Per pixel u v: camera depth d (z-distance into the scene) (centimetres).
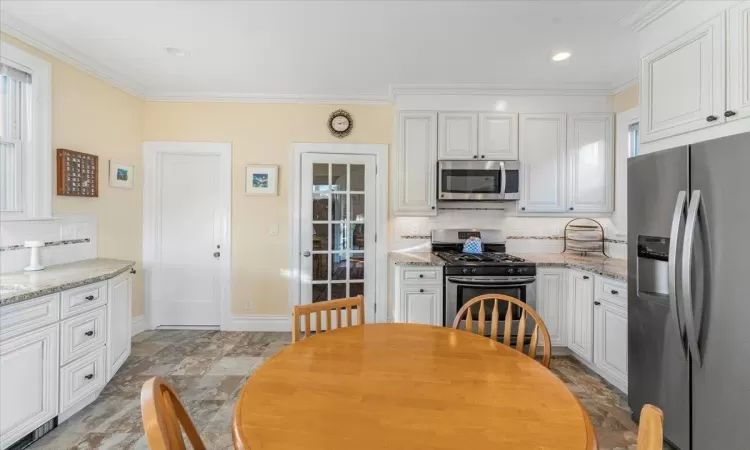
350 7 199
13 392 168
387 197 354
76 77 268
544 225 353
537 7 197
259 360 281
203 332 345
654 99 192
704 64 163
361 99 347
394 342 138
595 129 322
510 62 268
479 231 350
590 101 323
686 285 152
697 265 154
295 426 81
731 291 141
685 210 159
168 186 351
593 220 336
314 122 351
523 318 151
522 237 353
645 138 198
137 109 336
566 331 288
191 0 194
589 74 291
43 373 182
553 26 217
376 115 354
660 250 179
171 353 294
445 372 111
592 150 323
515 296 286
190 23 218
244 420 84
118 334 246
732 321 141
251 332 346
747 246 136
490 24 215
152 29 225
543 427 82
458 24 215
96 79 287
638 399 195
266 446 74
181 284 354
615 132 322
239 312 352
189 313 355
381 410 89
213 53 258
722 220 144
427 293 287
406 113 323
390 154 354
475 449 74
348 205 353
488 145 323
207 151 347
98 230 291
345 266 354
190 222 353
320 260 353
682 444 165
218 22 216
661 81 188
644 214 187
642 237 190
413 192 325
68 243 263
